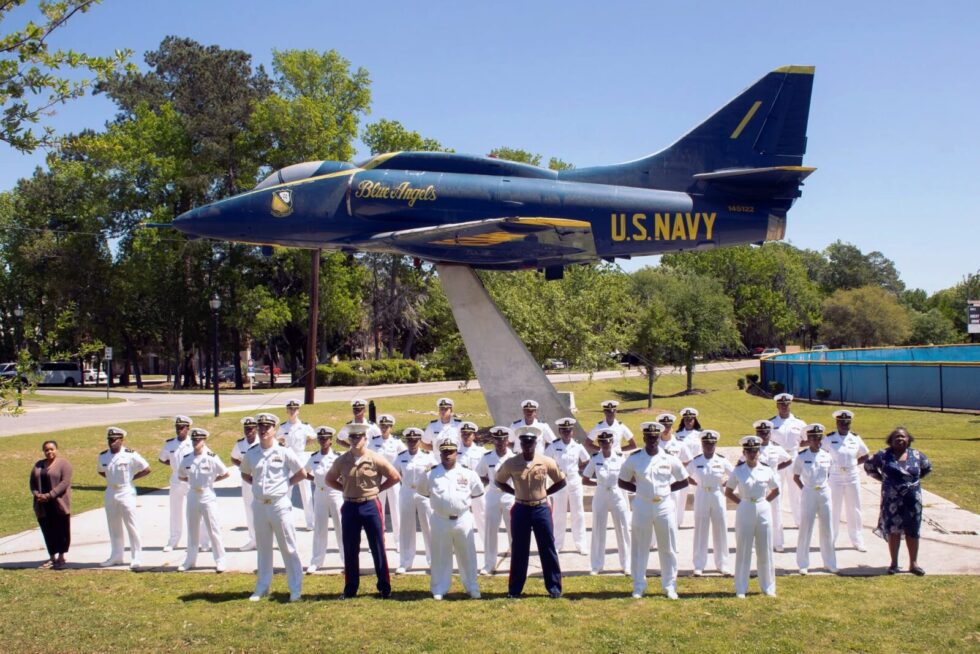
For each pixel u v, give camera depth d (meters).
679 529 14.20
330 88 50.53
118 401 41.59
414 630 8.46
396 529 13.20
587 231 16.92
